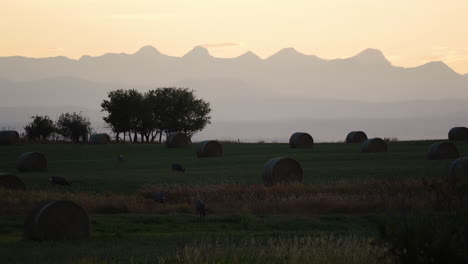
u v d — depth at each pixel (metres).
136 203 72.12
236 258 34.78
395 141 183.75
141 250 39.44
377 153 141.75
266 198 73.00
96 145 186.75
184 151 165.62
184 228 54.62
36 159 117.88
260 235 49.34
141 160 142.50
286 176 89.62
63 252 38.94
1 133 180.75
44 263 34.78
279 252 36.31
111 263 34.56
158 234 50.38
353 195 73.19
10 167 130.62
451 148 121.94
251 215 62.28
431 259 27.48
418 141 178.50
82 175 105.69
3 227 53.84
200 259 34.19
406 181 79.56
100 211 67.69
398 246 28.11
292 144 167.50
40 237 46.22
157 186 86.38
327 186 79.50
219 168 117.44
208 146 146.00
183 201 76.50
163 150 169.38
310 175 98.06
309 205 68.06
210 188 81.06
